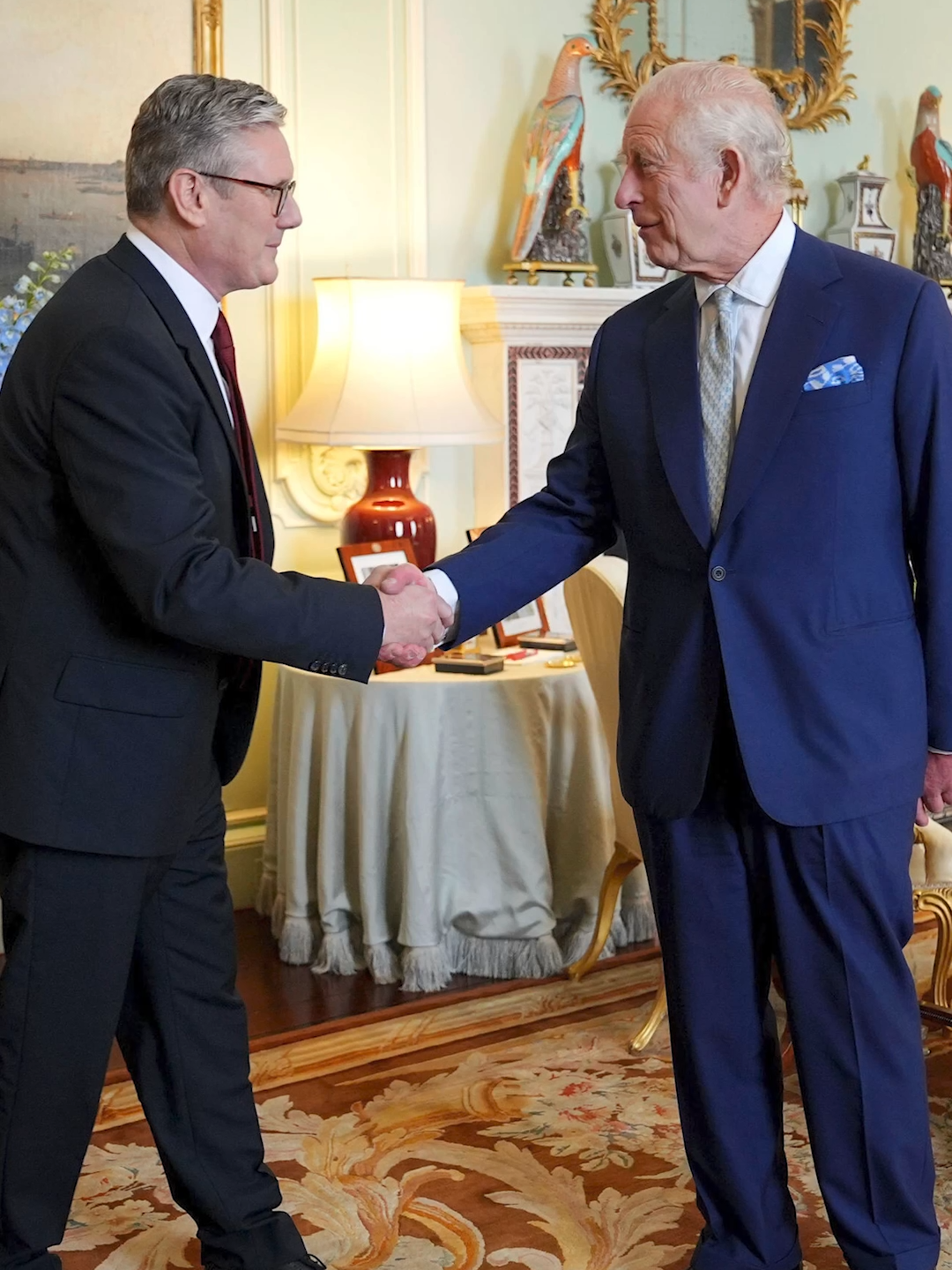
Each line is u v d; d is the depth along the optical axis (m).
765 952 2.17
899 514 2.01
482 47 4.52
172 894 2.15
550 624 4.43
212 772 2.22
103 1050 2.05
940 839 2.81
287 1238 2.18
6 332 3.47
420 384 3.87
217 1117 2.17
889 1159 2.06
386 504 3.93
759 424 1.96
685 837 2.13
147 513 1.90
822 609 1.97
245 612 1.95
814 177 5.38
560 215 4.56
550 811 3.69
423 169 4.41
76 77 3.85
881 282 1.98
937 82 5.66
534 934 3.57
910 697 2.03
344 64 4.27
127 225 3.98
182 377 1.97
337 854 3.62
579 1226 2.47
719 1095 2.15
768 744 1.98
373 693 3.49
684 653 2.06
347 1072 3.09
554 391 4.57
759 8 5.11
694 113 1.94
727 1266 2.17
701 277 2.05
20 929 2.00
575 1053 3.17
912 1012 2.09
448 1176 2.65
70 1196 2.09
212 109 2.02
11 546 2.00
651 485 2.10
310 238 4.27
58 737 1.96
